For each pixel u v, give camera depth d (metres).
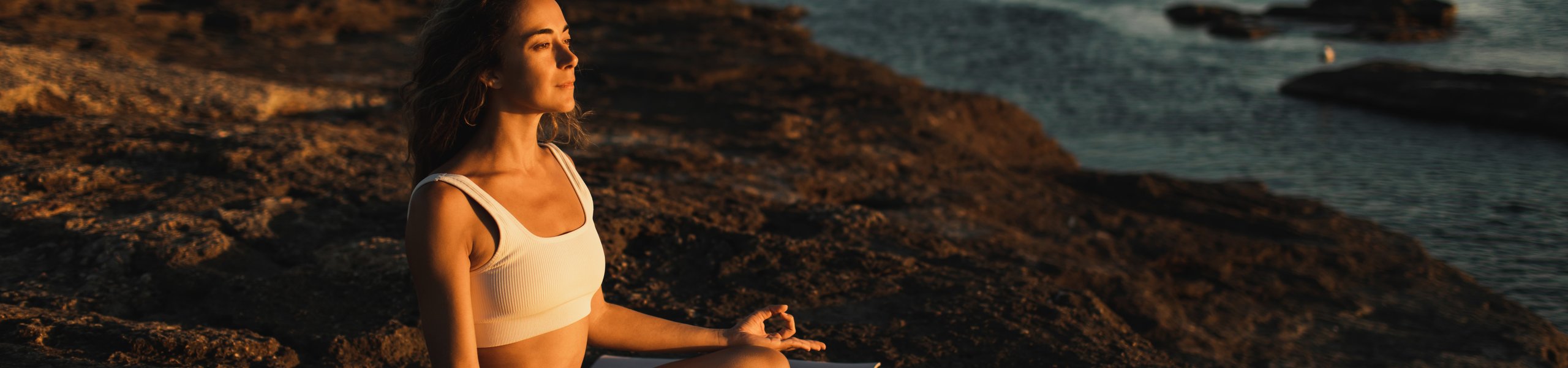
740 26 19.39
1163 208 8.45
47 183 4.54
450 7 1.89
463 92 1.90
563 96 1.94
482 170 1.96
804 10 28.31
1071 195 8.42
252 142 5.47
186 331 3.11
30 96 6.29
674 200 5.57
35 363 2.71
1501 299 6.63
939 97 12.01
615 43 16.42
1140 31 25.53
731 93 11.37
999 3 30.73
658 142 7.77
